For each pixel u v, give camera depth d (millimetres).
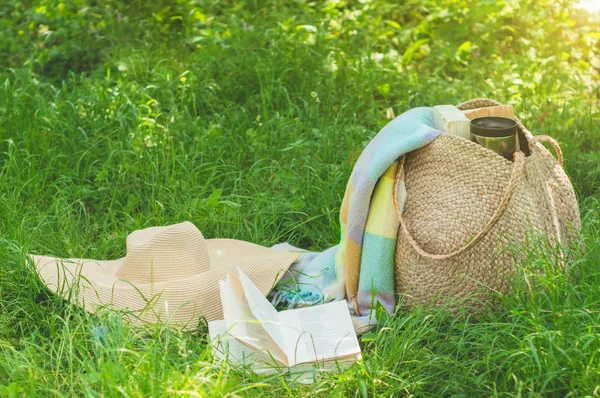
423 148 4113
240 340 3703
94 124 6332
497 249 3951
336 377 3623
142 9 8445
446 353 3838
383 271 4168
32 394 3352
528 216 3957
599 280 3959
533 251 3893
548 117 6500
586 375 3326
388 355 3754
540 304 3773
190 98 6719
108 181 5840
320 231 5312
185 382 3271
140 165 5727
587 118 6516
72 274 4340
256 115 6695
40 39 8133
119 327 3768
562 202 4266
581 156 5918
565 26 8117
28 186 5520
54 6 8422
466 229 3971
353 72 7145
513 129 4016
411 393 3611
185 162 5762
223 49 7344
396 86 7105
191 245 4371
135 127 6223
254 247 4906
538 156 4207
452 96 7023
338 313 4117
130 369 3432
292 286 4516
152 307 3977
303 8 8367
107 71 7160
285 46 7301
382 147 4176
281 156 6070
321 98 6863
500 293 3990
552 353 3428
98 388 3422
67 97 6672
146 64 7320
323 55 7418
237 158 5988
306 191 5527
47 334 4117
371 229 4164
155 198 5562
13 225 4992
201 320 4156
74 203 5520
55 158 5848
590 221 4617
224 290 3988
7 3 8797
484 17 8078
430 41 8047
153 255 4316
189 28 8086
